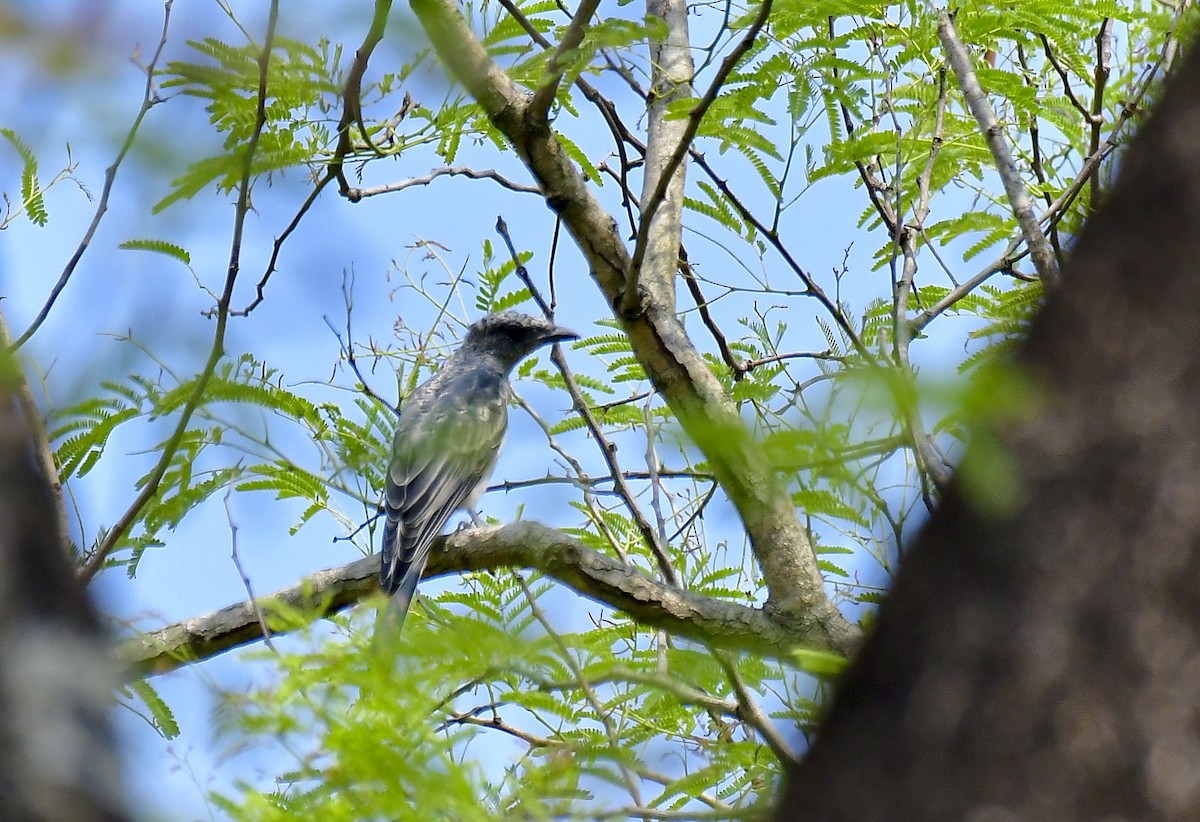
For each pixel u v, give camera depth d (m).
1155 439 4.63
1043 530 4.63
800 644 12.26
